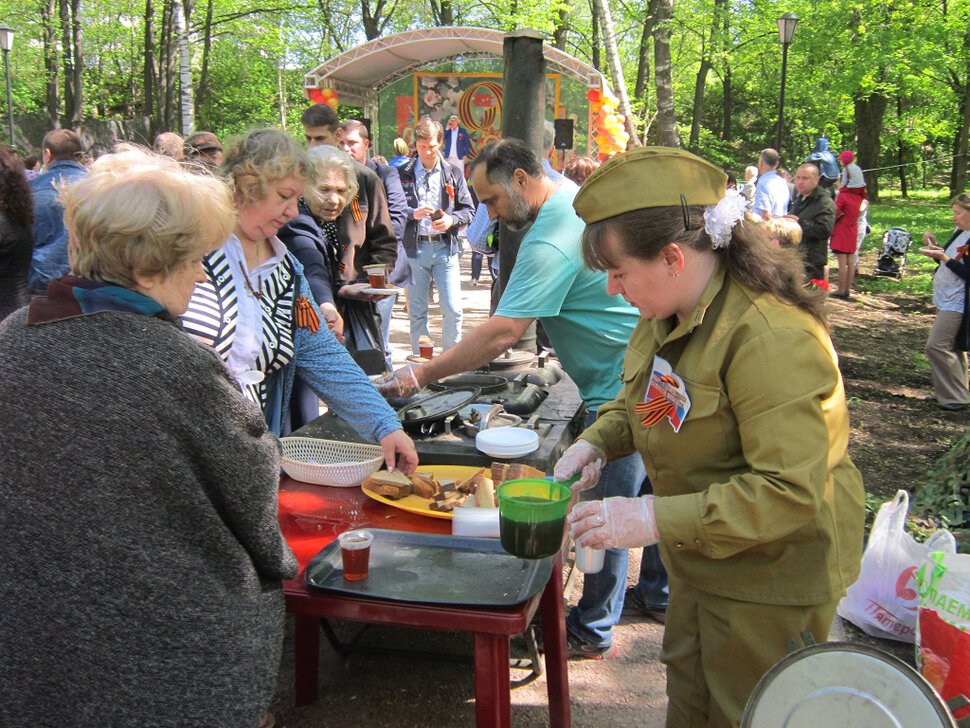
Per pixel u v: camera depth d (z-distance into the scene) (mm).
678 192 1535
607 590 2945
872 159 24688
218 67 33406
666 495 1759
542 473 2422
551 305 2674
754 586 1648
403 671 2846
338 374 2545
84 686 1360
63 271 5039
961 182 24672
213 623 1421
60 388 1345
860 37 20641
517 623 1726
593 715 2676
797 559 1627
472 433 2811
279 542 1578
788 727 1444
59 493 1338
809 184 9406
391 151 13164
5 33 19234
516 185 2678
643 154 1560
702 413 1590
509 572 1921
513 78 3850
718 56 23562
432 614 1757
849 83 20828
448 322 6902
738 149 37844
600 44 25703
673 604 1863
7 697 1369
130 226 1383
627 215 1546
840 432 1563
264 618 1548
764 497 1472
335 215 3697
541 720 2625
